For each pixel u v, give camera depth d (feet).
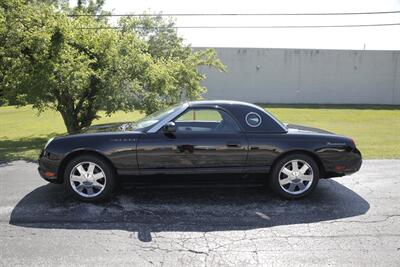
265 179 16.21
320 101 110.83
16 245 11.43
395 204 15.43
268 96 111.24
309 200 15.92
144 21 49.88
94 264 10.27
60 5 48.08
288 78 110.32
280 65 109.91
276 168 15.81
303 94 110.83
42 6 36.76
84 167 15.47
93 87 37.60
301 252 11.05
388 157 25.40
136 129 15.83
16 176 19.80
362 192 17.11
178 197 16.16
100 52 36.47
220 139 15.38
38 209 14.61
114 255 10.82
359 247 11.39
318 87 110.42
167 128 15.14
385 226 13.08
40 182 18.51
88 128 17.57
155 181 15.64
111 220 13.55
